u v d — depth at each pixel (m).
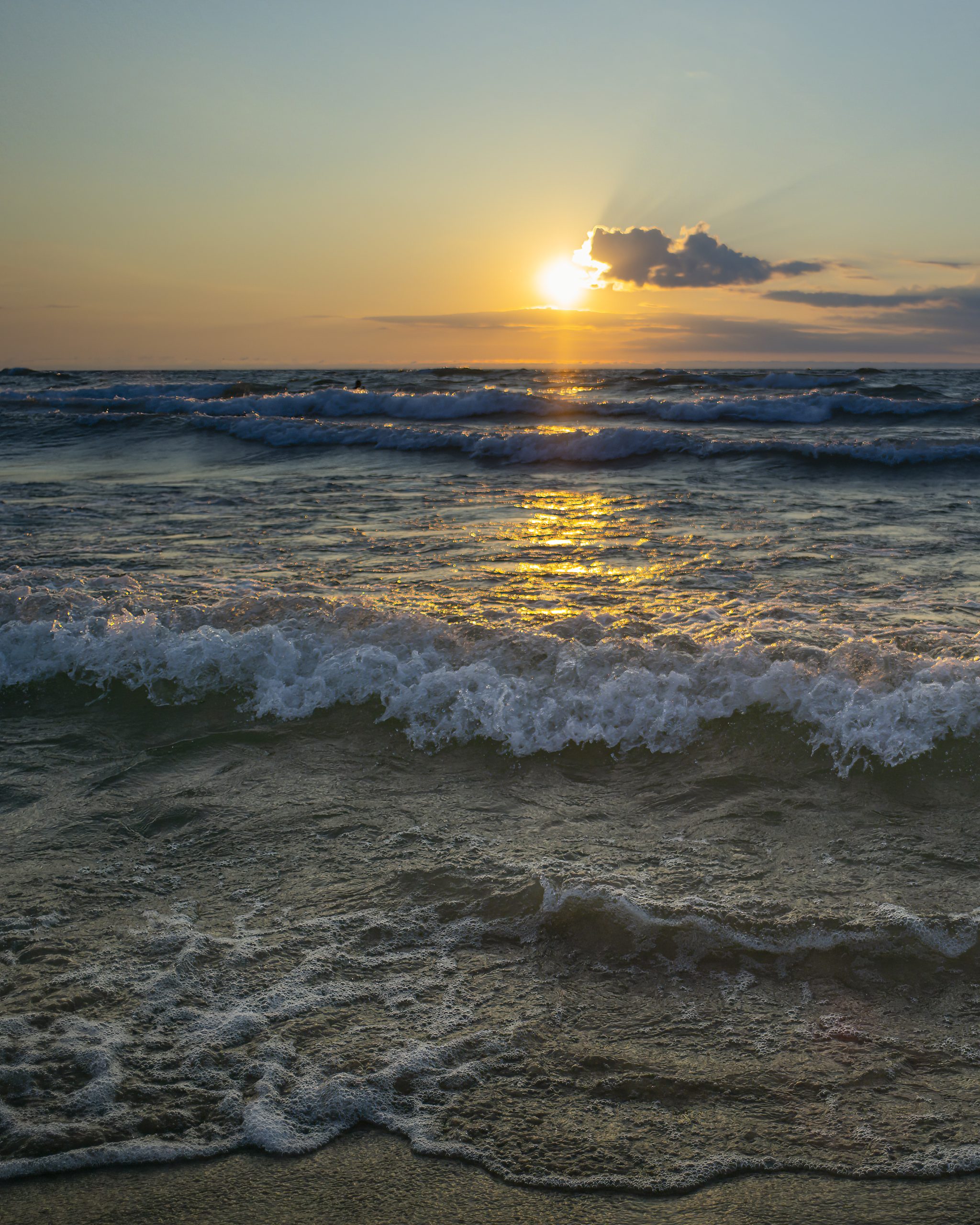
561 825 3.03
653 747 3.57
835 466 12.80
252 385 28.19
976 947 2.29
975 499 10.12
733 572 6.50
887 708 3.53
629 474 12.73
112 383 40.16
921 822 2.97
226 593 5.85
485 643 4.25
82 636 4.59
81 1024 2.05
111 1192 1.61
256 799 3.28
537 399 20.69
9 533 8.27
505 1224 1.54
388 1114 1.80
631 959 2.31
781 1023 2.07
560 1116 1.79
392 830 3.02
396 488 11.55
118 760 3.63
